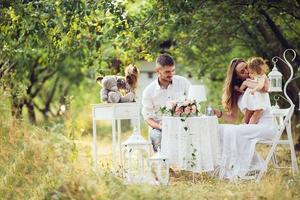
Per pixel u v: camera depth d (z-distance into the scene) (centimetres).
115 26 1545
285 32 2166
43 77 3266
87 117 2875
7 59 1694
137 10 2055
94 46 1738
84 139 2414
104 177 1041
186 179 1276
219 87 2788
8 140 1124
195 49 2367
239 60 1323
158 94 1328
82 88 3634
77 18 1504
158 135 1302
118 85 1313
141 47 1784
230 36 2122
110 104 1279
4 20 1512
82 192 991
